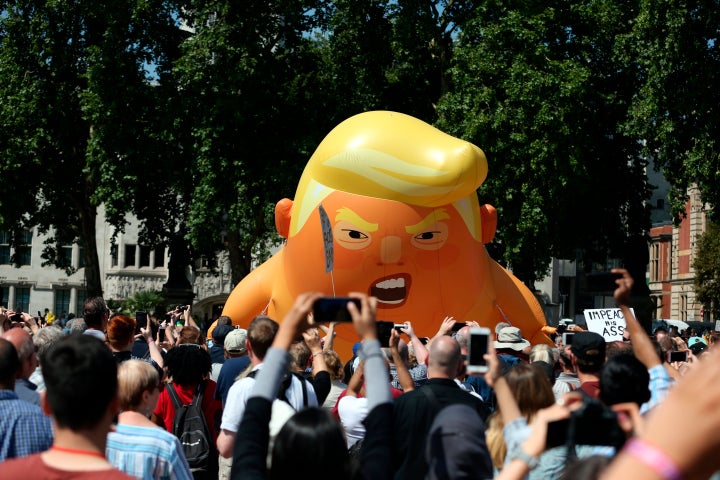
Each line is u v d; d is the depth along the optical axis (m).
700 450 1.31
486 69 23.73
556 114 23.06
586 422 2.85
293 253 11.45
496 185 23.44
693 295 58.41
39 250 56.22
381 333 5.14
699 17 21.08
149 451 4.43
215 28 25.59
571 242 27.97
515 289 13.00
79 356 2.97
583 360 5.55
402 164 10.07
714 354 1.36
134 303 39.72
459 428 3.79
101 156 26.28
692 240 58.84
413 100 28.12
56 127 28.31
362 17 26.11
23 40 27.98
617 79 27.05
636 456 1.35
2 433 4.00
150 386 4.66
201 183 25.14
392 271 10.51
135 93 26.19
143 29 27.22
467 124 23.36
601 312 10.62
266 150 25.72
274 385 3.17
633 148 28.19
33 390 5.06
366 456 3.09
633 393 4.21
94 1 26.30
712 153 21.86
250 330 5.50
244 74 25.02
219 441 5.39
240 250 29.47
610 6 25.47
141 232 31.62
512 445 3.36
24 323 10.41
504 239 24.05
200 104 25.73
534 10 24.55
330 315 3.35
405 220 10.25
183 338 8.97
